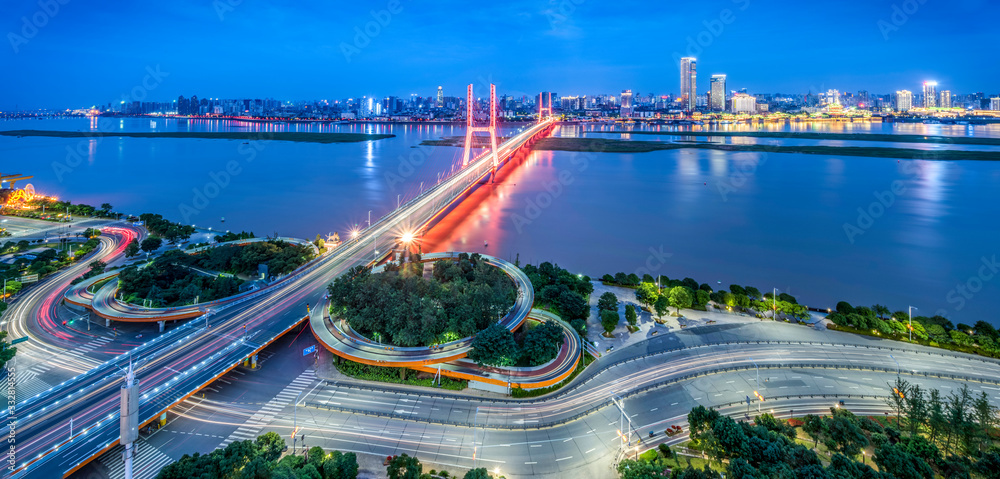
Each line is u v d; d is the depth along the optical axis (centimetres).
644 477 7475
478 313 11850
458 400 10112
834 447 8475
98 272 15775
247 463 7175
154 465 8144
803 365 11562
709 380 10956
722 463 8350
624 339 12938
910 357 11925
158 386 9638
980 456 8169
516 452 8700
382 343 11319
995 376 11056
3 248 18838
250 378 10675
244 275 16138
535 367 10850
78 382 9888
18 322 12850
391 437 8994
